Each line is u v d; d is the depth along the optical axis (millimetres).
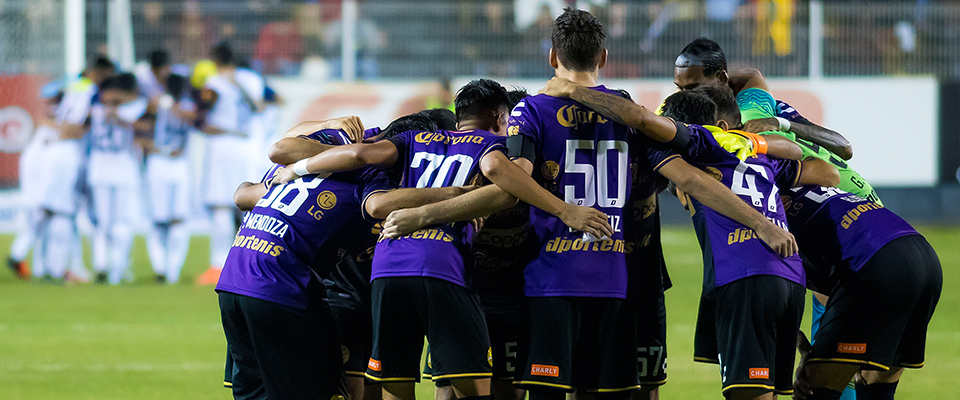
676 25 52250
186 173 37281
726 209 13062
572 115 13086
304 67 51344
